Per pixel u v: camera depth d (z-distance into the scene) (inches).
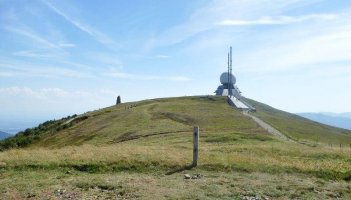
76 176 759.1
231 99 6441.9
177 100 6058.1
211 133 2400.3
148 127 2908.5
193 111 4163.4
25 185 682.2
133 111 4237.2
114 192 641.0
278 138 2383.1
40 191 647.8
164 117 3567.9
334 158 1139.9
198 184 688.4
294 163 912.9
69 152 1002.7
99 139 2866.6
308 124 5482.3
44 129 4746.6
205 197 609.3
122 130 2989.7
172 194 622.8
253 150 1270.9
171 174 775.7
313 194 656.4
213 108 4618.6
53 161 842.8
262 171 807.7
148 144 1852.9
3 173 775.1
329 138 3853.3
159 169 812.0
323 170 822.5
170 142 1925.4
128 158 859.4
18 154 970.1
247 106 6028.5
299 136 3358.8
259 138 2117.4
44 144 3735.2
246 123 3390.7
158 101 5969.5
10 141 4173.2
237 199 611.8
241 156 1010.1
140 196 615.2
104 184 679.1
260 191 656.4
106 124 3659.0
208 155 989.2
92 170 805.9
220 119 3567.9
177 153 987.3
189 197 608.4
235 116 3880.4
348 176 795.4
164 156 892.0
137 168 814.5
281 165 847.1
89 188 666.8
